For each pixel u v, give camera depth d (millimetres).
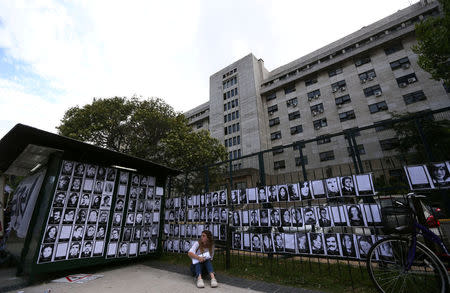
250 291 3066
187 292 3082
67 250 3977
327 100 27594
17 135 3701
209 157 15016
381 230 3412
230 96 37000
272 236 4297
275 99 32906
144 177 5684
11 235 5016
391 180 3498
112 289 3230
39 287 3350
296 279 3451
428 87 21250
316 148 26484
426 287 2564
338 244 3551
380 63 24703
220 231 5062
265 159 29734
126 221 5023
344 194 3637
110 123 14195
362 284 3115
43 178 4488
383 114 23250
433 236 2623
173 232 5930
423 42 8914
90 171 4625
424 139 3236
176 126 15992
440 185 2943
